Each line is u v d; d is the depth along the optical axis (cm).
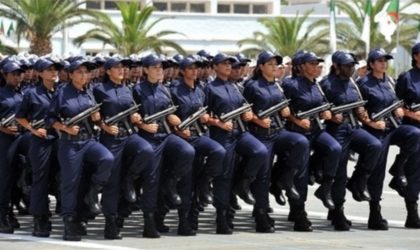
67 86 2025
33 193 2100
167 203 2191
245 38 7981
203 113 2142
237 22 8275
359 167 2250
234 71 2191
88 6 9944
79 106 2012
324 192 2225
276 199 2317
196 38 8219
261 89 2173
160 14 8125
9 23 6381
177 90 2134
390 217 2489
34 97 2073
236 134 2167
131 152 2073
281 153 2211
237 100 2153
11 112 2166
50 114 2022
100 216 2453
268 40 7025
